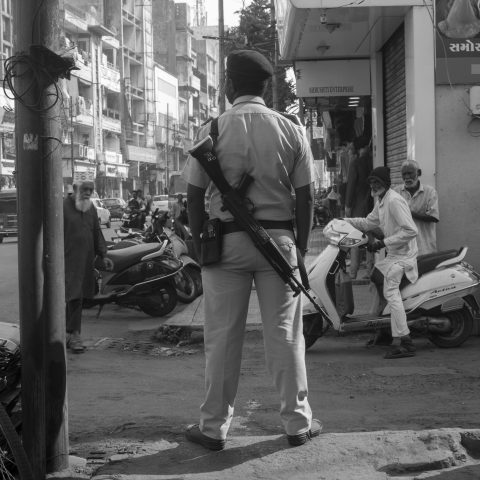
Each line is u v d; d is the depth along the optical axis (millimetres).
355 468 3812
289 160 3941
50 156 3832
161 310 10742
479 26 9000
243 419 5258
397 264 7617
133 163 85312
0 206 28938
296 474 3740
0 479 3785
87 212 8359
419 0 9156
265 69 3967
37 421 3838
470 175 9117
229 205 3848
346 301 7902
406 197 8602
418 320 7770
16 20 3793
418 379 6562
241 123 3879
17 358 4176
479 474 3736
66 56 3865
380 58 13141
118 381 6758
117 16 84250
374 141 13336
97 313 10891
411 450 3963
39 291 3812
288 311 3963
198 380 6789
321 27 11172
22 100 3760
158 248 10695
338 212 23719
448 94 9125
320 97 15102
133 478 3721
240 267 3893
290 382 3982
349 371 6953
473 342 8219
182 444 4176
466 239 9117
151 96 94062
